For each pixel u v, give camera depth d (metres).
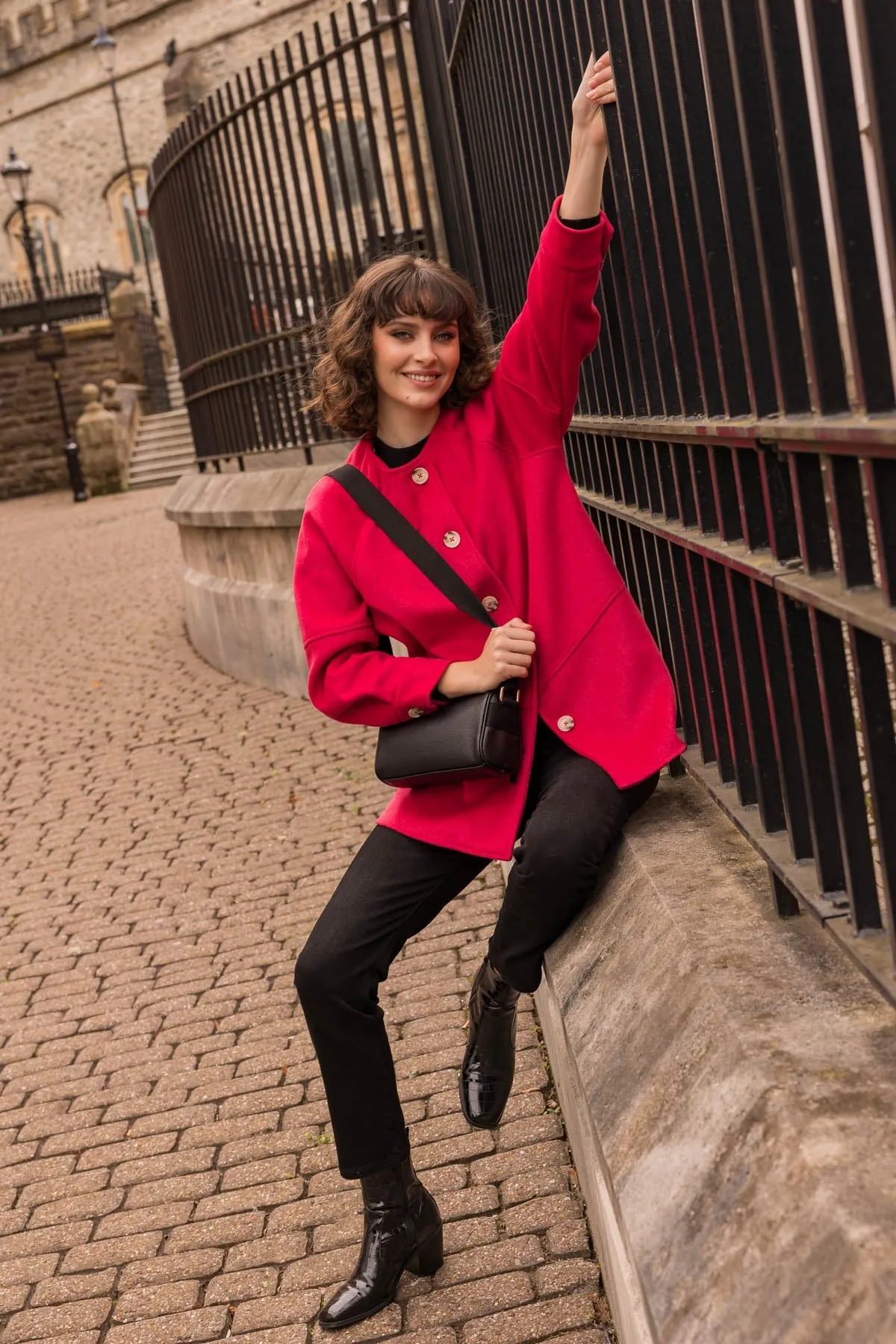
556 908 2.12
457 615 2.19
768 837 1.81
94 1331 2.58
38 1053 3.87
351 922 2.23
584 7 2.24
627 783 2.12
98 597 12.10
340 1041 2.25
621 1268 1.86
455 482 2.25
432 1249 2.47
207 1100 3.40
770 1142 1.32
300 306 6.60
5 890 5.29
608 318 2.48
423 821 2.25
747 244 1.49
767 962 1.65
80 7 35.03
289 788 5.82
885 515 1.19
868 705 1.28
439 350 2.17
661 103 1.75
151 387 26.33
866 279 1.17
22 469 26.86
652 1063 1.65
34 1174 3.23
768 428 1.42
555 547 2.21
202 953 4.32
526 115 3.04
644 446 2.35
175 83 30.20
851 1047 1.41
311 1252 2.69
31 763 7.08
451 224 5.43
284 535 7.19
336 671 2.20
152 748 6.88
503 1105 2.44
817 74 1.15
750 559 1.66
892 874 1.30
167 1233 2.87
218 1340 2.48
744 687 1.79
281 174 6.44
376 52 5.71
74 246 37.34
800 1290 1.16
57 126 36.62
